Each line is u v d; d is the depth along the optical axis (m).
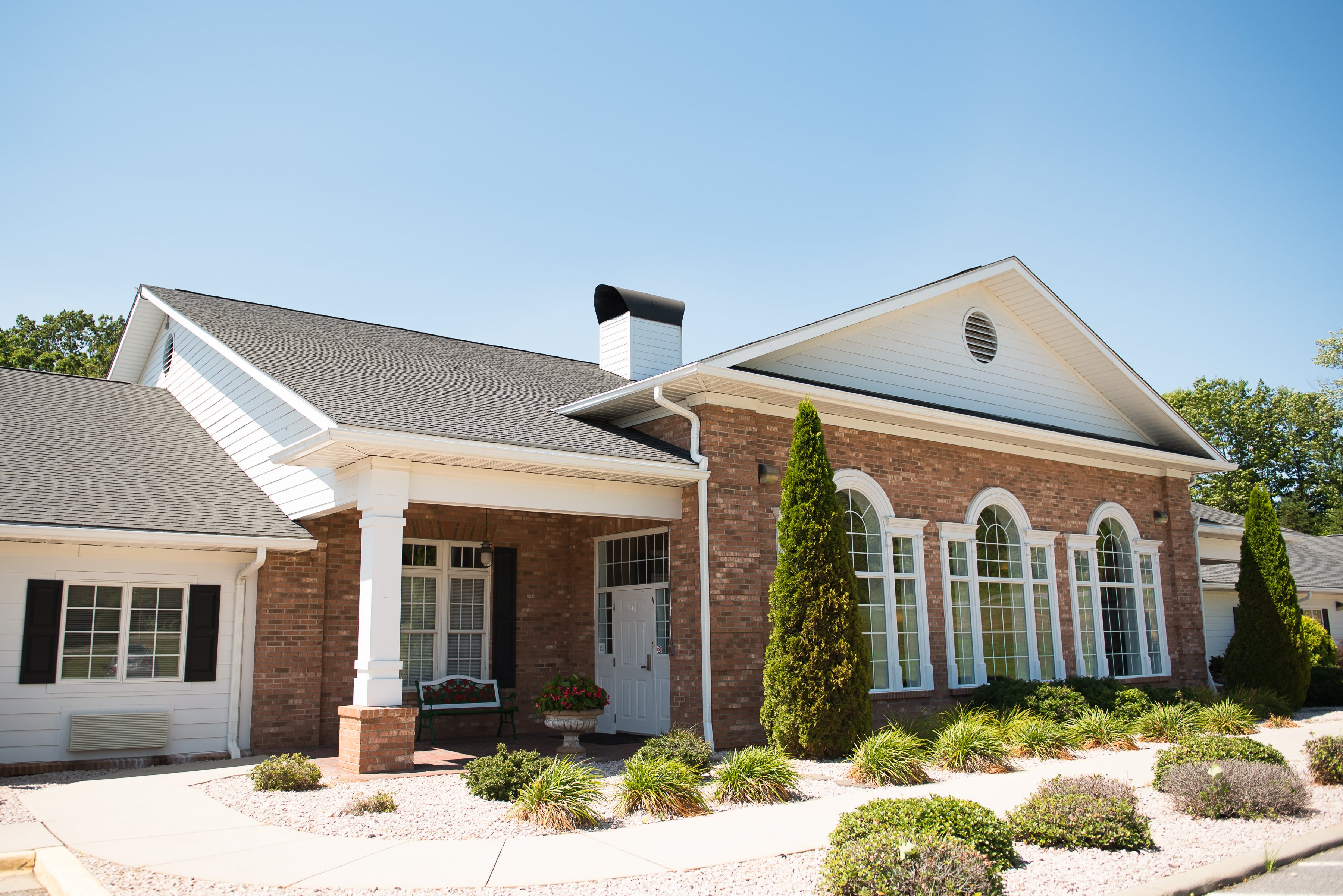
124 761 12.32
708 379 13.11
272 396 14.59
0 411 14.84
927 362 16.84
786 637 12.37
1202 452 20.97
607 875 6.76
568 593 16.50
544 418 13.98
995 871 6.13
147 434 15.77
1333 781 10.35
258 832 8.09
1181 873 6.82
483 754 12.93
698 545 13.31
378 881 6.61
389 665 11.20
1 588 11.96
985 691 15.66
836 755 12.08
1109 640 18.92
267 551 13.69
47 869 6.99
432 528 15.09
